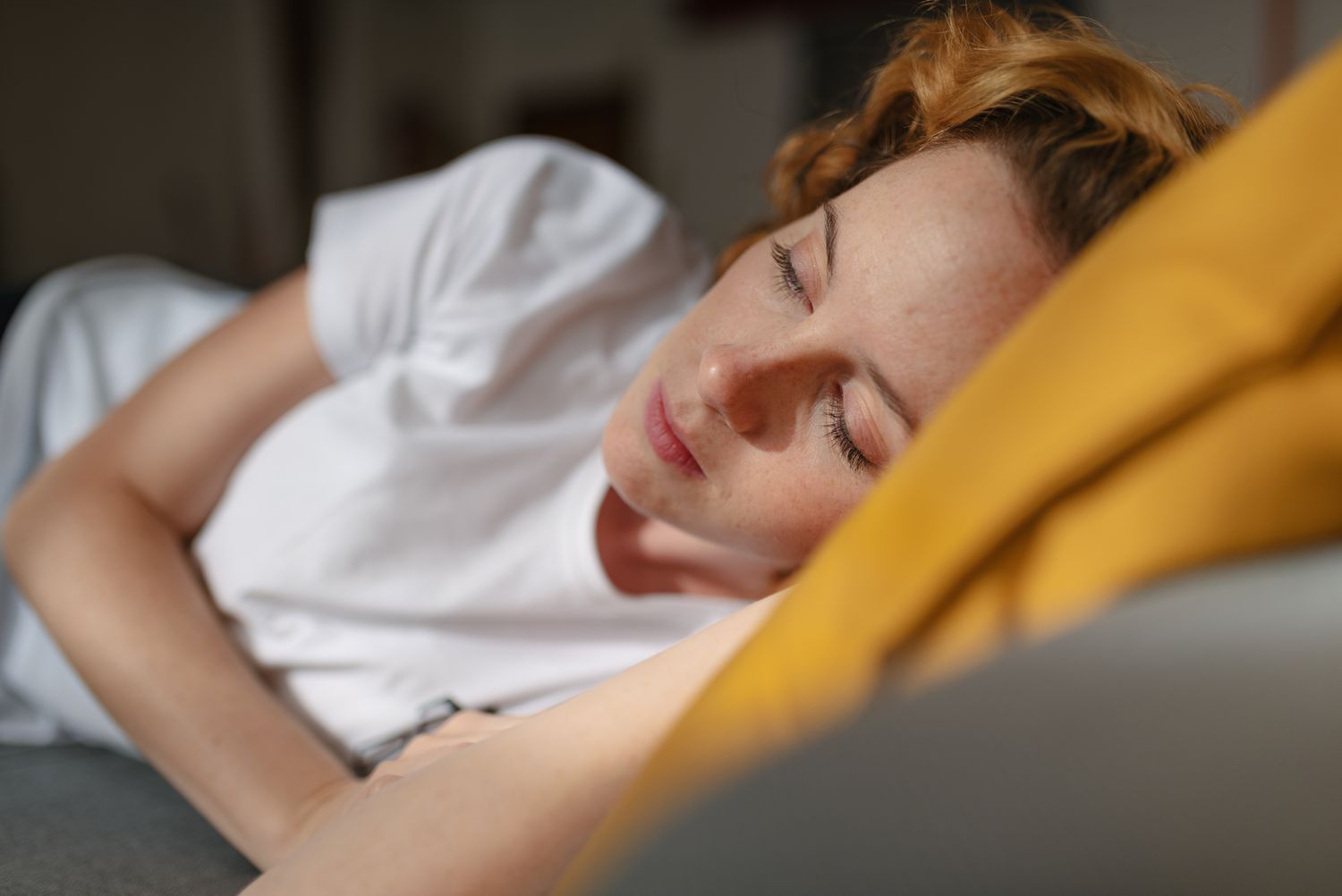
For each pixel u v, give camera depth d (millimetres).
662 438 719
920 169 667
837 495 677
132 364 1160
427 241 968
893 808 273
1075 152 631
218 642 832
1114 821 265
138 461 913
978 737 275
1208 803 264
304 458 889
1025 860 265
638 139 6066
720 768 315
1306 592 286
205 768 740
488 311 930
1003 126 681
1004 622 320
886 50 973
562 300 947
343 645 847
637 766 492
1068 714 272
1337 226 318
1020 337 366
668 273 1028
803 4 5188
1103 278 354
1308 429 314
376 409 893
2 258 4383
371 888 468
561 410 941
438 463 871
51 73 4426
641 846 299
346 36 5465
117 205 4645
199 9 4785
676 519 743
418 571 851
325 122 5363
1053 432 325
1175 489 314
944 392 613
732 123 5645
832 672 327
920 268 618
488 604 851
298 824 689
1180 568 309
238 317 994
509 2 6258
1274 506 311
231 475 956
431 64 6047
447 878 469
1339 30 3391
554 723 514
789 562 745
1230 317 321
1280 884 263
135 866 694
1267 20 3520
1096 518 322
